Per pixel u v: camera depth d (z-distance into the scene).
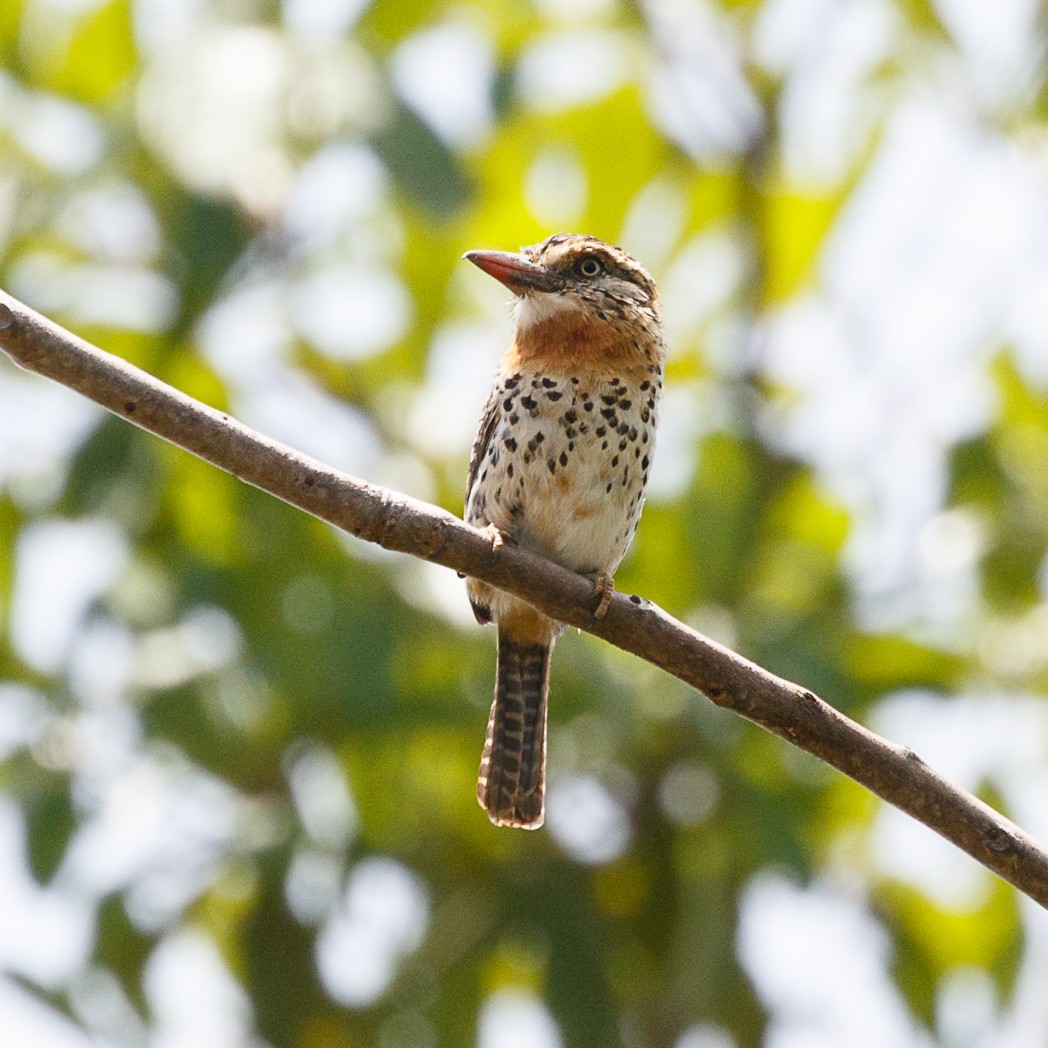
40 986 11.21
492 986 12.52
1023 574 12.76
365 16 12.50
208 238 11.45
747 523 11.99
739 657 8.20
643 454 10.80
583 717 11.51
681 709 11.30
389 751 11.98
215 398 12.56
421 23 12.90
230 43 11.65
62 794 11.38
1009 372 13.85
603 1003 11.59
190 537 12.02
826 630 11.88
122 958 11.49
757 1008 11.82
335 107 11.47
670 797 11.55
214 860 11.75
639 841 11.78
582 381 10.58
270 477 7.84
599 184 14.93
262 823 11.76
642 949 11.96
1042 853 7.82
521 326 10.84
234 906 12.09
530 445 10.61
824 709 8.05
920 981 12.57
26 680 11.84
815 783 11.79
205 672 11.46
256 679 11.38
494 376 11.20
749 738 11.58
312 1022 11.79
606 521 10.75
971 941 12.74
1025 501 13.04
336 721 11.54
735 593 11.88
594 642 11.44
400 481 12.91
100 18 13.53
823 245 14.49
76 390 7.59
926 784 7.91
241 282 12.28
